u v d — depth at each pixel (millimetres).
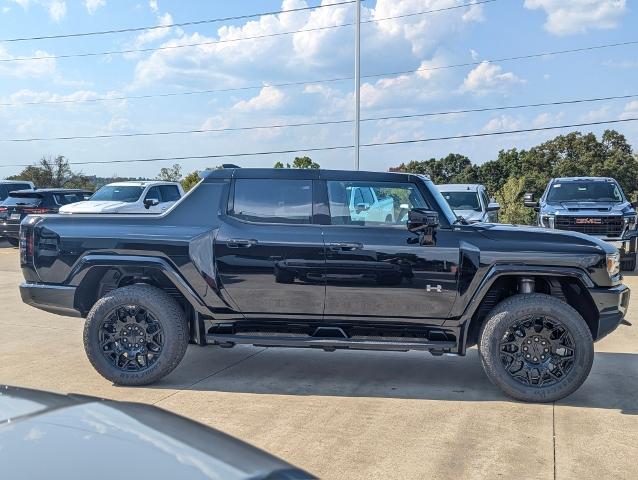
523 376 5273
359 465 3912
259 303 5543
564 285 5602
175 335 5520
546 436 4434
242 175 5730
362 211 5586
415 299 5395
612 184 15547
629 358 6711
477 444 4273
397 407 5062
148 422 1976
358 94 26297
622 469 3896
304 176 5672
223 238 5547
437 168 64875
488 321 5262
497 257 5305
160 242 5570
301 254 5461
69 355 6703
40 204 20469
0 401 2104
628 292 5535
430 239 5359
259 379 5863
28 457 1670
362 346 5445
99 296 5980
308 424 4641
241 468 1674
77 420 1930
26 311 9336
